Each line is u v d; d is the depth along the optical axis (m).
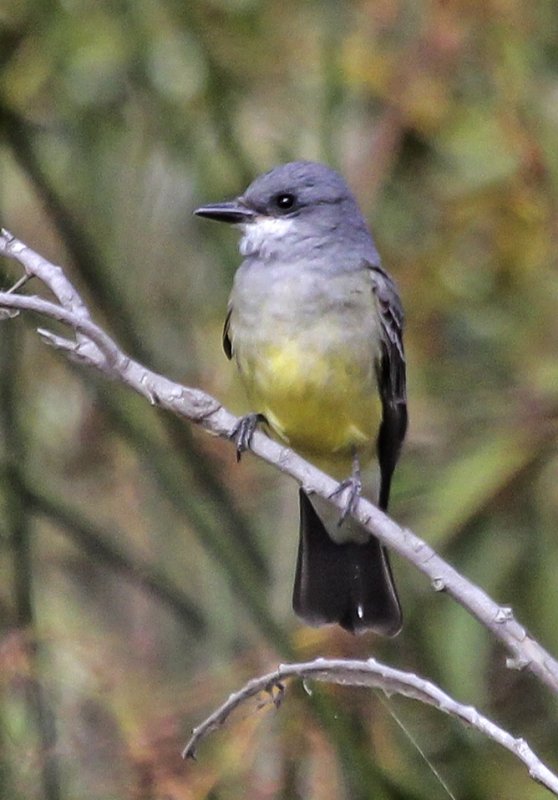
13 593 11.96
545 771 6.31
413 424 11.78
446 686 11.45
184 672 13.00
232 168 12.50
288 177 9.88
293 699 10.27
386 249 12.15
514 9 11.65
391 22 11.93
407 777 10.55
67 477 13.51
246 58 12.22
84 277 12.10
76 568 13.82
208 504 12.13
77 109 12.69
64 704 10.96
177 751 10.16
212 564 12.28
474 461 10.93
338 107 12.30
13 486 11.75
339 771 10.24
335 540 9.62
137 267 13.11
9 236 7.52
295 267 9.62
